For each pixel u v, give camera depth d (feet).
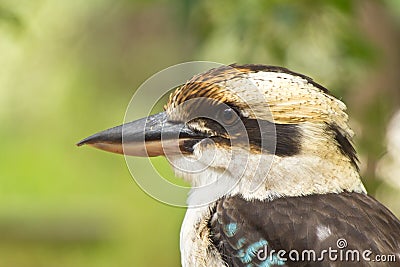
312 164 29.01
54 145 80.33
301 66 44.68
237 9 43.75
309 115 29.07
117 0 61.05
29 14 51.37
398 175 45.96
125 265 72.43
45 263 73.92
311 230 27.61
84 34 69.92
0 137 80.38
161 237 72.13
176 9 44.16
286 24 43.21
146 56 70.38
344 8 43.88
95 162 79.77
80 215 75.00
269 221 28.19
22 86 73.77
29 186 78.84
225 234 28.84
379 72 47.29
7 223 74.08
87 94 74.64
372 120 46.42
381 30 48.52
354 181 29.25
